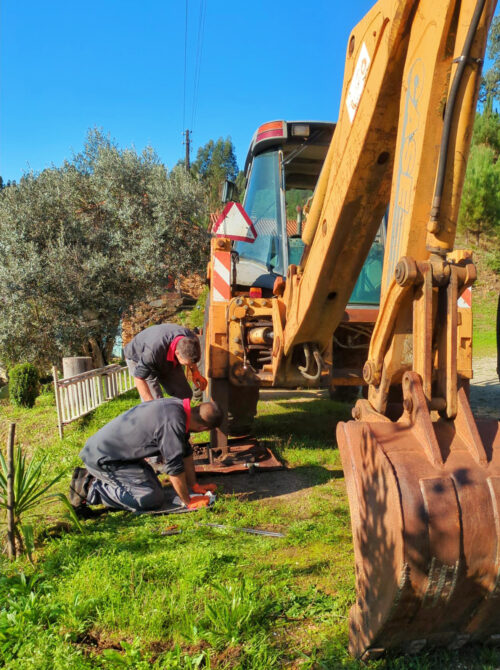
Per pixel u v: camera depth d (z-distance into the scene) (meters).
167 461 3.89
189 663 2.17
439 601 1.88
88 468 4.07
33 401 10.02
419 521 1.81
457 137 1.88
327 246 3.02
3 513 4.17
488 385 9.79
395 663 2.15
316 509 3.95
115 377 8.79
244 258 5.70
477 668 2.15
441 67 1.89
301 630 2.47
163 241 14.47
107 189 14.33
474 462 1.93
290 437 5.84
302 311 3.66
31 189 13.68
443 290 2.03
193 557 3.07
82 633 2.51
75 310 13.05
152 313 18.52
